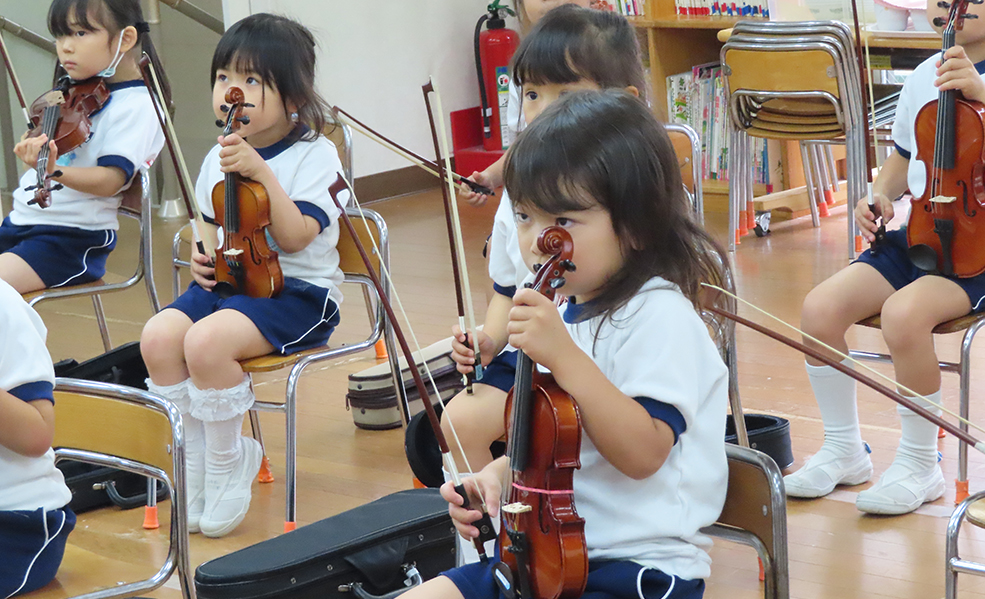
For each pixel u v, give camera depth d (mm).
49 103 3172
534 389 1345
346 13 5758
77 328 4191
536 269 1403
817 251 4523
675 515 1384
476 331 2059
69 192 3219
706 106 5301
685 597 1382
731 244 4602
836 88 3936
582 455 1424
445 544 2066
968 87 2312
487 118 6219
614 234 1391
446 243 5141
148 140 3260
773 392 3162
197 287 2736
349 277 2801
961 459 2471
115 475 2752
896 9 4168
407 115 6133
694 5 5273
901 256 2508
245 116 2619
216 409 2529
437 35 6211
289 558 1933
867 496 2471
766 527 1396
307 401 3420
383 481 2844
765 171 5125
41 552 1802
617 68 2072
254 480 2887
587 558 1308
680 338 1389
